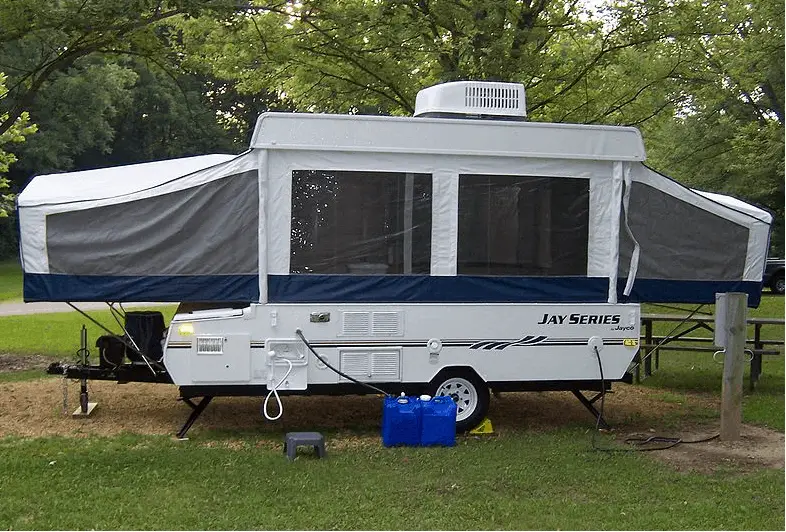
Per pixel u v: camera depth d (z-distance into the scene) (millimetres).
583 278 7512
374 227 7172
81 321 15977
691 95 16188
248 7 9602
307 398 9023
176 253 6926
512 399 9305
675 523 5176
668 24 11117
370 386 7141
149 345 7242
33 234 6727
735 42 15688
